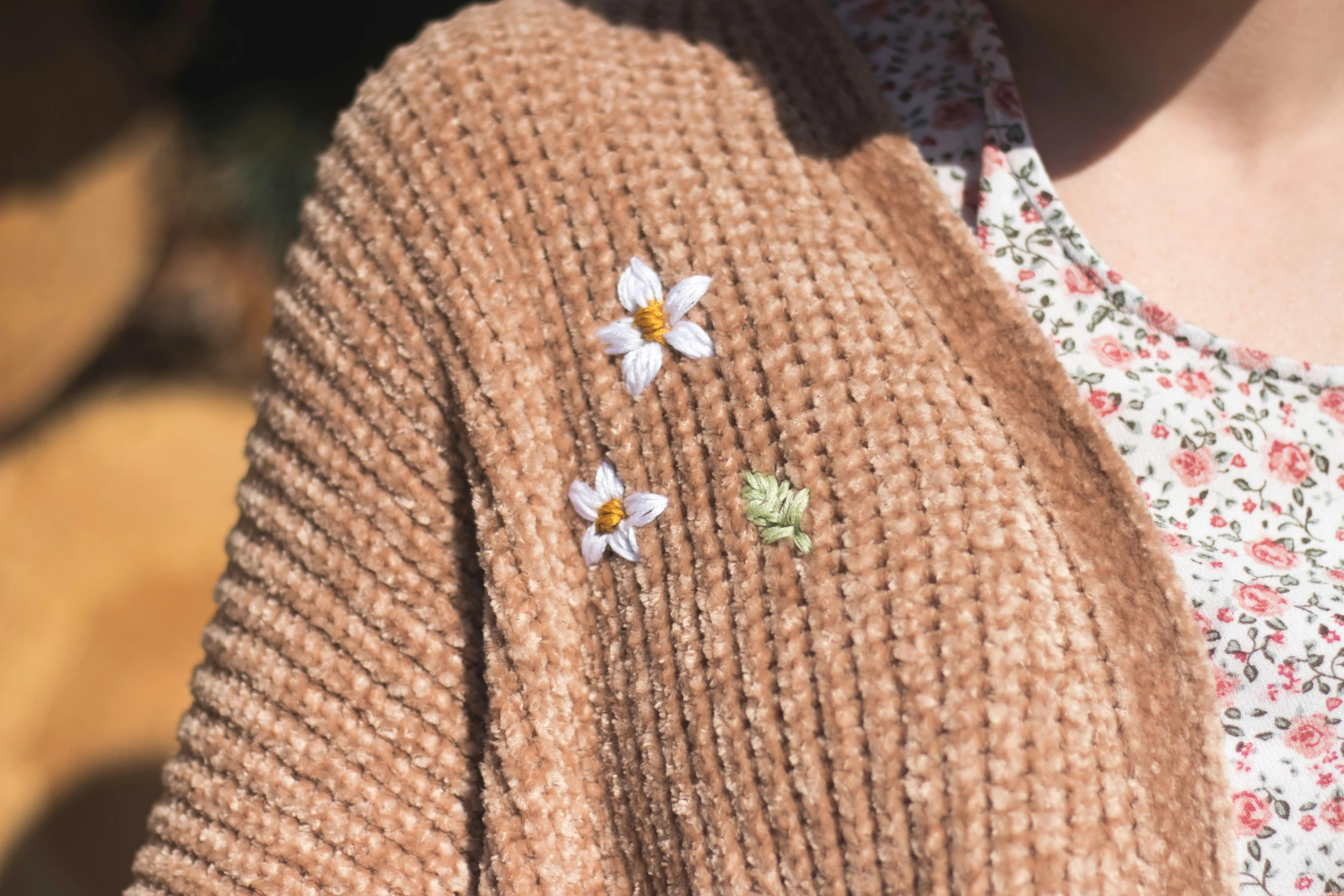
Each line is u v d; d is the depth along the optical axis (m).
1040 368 0.59
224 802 0.61
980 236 0.63
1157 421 0.61
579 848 0.60
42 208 1.84
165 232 2.15
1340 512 0.61
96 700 1.66
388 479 0.60
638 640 0.59
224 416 2.02
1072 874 0.56
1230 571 0.60
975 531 0.57
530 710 0.59
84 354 2.03
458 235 0.60
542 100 0.61
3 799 1.56
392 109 0.62
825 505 0.58
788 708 0.57
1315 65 0.62
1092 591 0.58
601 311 0.60
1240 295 0.63
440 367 0.60
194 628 1.74
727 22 0.63
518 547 0.59
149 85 2.03
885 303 0.59
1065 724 0.57
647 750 0.59
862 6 0.67
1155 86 0.63
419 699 0.60
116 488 1.82
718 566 0.58
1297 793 0.60
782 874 0.57
